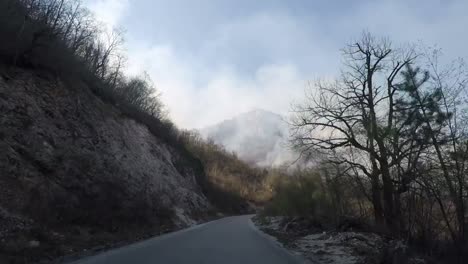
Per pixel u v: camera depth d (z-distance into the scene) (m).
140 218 27.33
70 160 23.83
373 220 28.12
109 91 41.50
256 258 14.59
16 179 18.16
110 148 31.72
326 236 23.02
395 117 24.52
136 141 40.94
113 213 23.73
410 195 22.88
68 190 21.81
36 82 24.98
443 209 20.00
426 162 21.73
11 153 19.11
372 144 25.83
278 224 36.88
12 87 22.44
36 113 23.25
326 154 28.98
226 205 84.44
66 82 28.78
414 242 21.48
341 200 30.00
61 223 18.20
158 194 37.75
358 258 15.34
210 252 15.78
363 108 27.17
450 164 19.81
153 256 14.00
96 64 51.59
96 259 13.02
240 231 31.17
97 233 19.72
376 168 25.84
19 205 16.73
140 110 55.59
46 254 13.10
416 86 22.31
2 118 20.44
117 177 29.20
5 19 22.75
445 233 21.28
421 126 21.84
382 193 26.81
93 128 30.08
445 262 18.95
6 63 23.39
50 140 23.23
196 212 49.59
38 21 27.92
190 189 55.44
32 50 25.09
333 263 14.30
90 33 41.94
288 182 38.94
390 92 25.50
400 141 23.62
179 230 31.22
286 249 18.55
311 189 33.84
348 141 27.53
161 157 47.72
